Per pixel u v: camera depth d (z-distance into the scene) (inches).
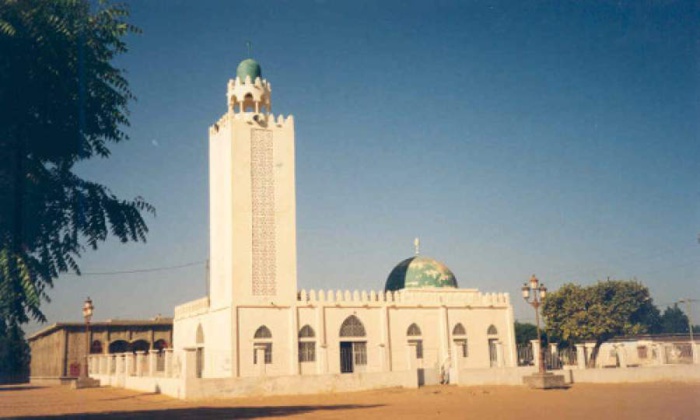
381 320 1760.6
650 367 1585.9
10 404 1233.4
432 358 1795.0
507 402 1109.1
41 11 666.2
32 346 3302.2
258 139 1744.6
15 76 663.8
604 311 2465.6
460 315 1855.3
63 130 713.0
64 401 1312.7
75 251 709.9
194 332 1904.5
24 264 642.2
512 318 1911.9
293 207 1733.5
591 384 1509.6
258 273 1659.7
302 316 1678.2
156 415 958.4
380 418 877.2
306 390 1381.6
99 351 2608.3
